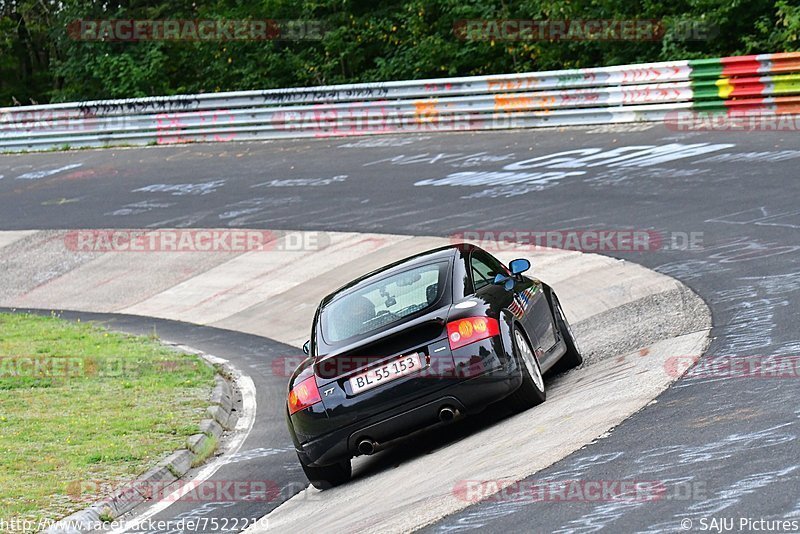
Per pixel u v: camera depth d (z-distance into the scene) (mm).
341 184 77875
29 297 69125
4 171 103250
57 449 33000
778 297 35344
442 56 116438
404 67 119562
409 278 28125
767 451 18938
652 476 18906
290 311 55875
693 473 18578
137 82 133875
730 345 29516
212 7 141500
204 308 60375
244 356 48969
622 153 70375
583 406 25938
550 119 84250
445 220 63562
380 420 25703
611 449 21203
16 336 55156
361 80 123125
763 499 16609
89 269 71500
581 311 42750
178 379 43156
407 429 25812
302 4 129875
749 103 74688
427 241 60094
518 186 67500
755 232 46781
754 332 30781
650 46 103875
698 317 35219
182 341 53938
